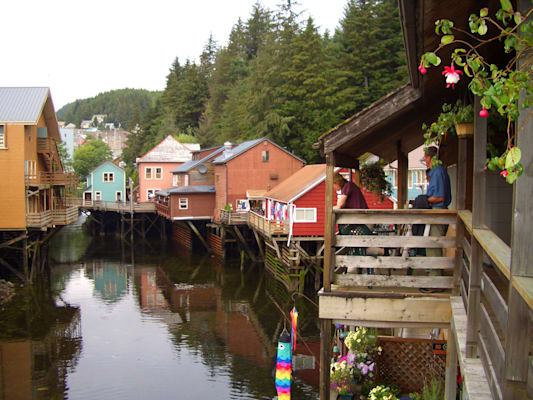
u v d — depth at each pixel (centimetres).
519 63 278
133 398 1431
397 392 945
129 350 1845
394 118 687
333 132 668
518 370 271
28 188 3108
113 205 5712
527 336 269
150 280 3130
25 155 3072
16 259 3172
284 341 967
